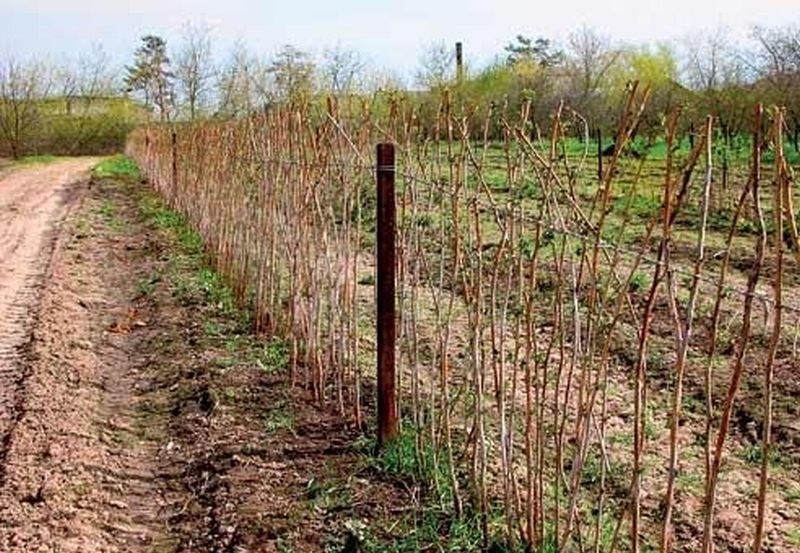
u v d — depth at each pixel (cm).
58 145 5100
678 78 2422
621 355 697
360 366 666
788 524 448
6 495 471
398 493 476
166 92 4894
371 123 598
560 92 2211
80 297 1012
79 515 461
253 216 847
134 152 3531
